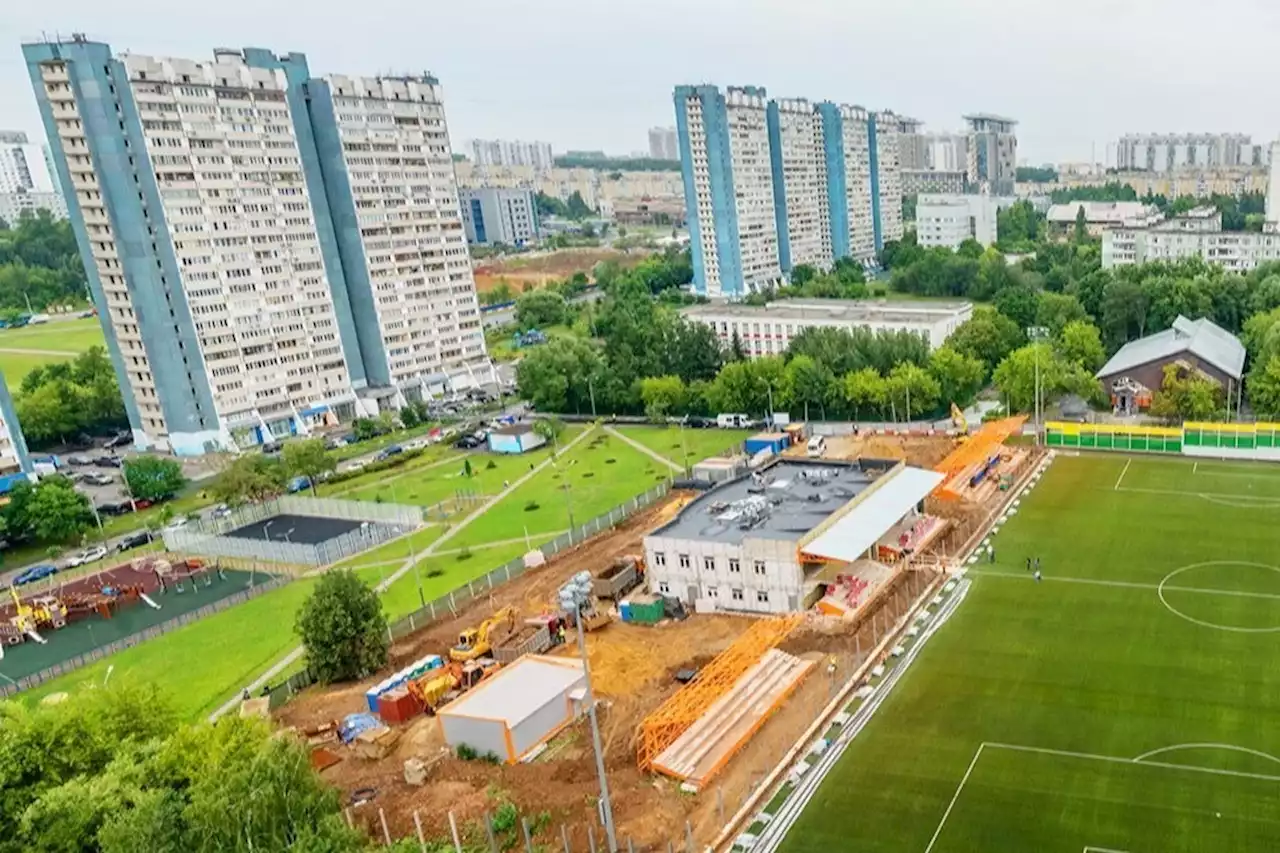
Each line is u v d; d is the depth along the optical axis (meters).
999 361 162.25
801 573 80.75
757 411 158.88
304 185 178.25
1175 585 80.81
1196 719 61.09
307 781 50.81
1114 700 64.12
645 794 57.28
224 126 164.62
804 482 100.38
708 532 87.62
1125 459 118.25
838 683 69.38
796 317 193.62
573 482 134.62
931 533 96.62
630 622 84.62
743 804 55.97
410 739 67.19
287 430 179.12
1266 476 107.56
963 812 54.09
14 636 99.69
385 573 106.19
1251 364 145.00
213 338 166.88
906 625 78.31
